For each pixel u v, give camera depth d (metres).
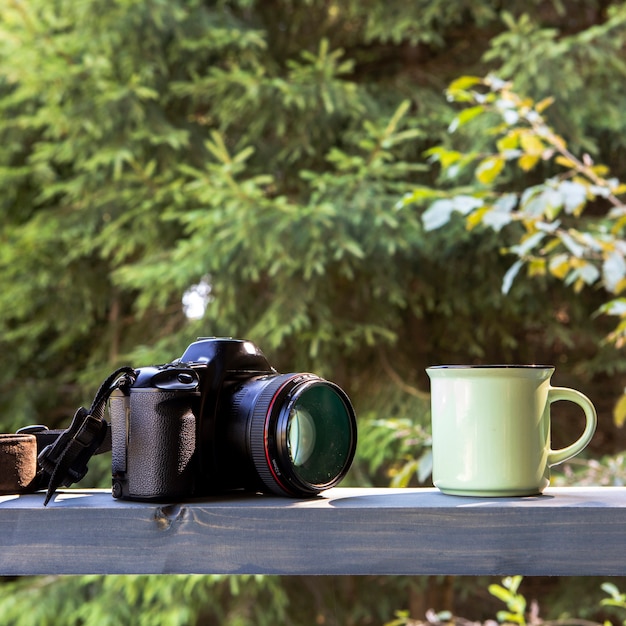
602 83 3.44
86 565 0.81
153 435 0.83
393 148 3.55
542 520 0.78
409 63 3.93
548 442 0.87
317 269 3.08
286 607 3.75
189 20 3.57
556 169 3.46
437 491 0.92
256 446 0.85
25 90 3.37
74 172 3.99
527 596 4.20
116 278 3.52
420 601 3.93
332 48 3.94
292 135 3.64
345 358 3.78
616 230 1.63
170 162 3.59
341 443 0.90
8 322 4.16
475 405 0.84
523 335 4.04
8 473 0.90
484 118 3.28
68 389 4.06
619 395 3.94
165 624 3.24
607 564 0.77
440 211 1.46
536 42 3.26
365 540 0.79
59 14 3.63
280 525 0.80
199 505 0.81
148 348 3.57
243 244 3.23
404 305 3.44
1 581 3.74
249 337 3.40
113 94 3.31
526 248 1.49
